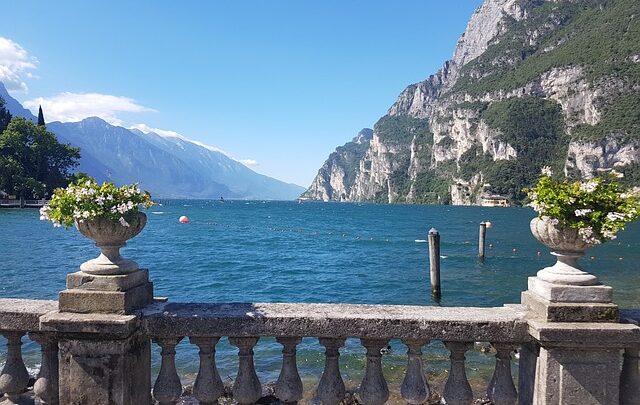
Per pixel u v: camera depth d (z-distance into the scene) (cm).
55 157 11681
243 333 396
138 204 400
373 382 403
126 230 390
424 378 404
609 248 4706
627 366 391
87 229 385
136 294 406
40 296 1952
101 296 385
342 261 3581
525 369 415
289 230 7012
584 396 378
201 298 2128
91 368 376
